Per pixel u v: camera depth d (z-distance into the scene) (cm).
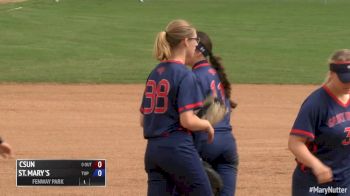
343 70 2125
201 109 2430
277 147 4538
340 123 2175
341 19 14200
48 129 5075
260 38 11425
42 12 14088
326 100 2172
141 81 7462
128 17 13912
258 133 5038
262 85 7331
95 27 12250
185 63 2583
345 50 2170
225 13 14975
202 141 2559
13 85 7081
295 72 8238
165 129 2281
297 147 2183
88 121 5397
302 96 6731
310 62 9106
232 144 2650
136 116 5638
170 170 2294
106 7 15650
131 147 4506
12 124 5225
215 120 2538
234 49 10188
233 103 2739
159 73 2316
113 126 5225
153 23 13075
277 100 6494
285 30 12488
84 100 6316
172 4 16612
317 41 11188
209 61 2630
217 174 2509
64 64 8562
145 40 10925
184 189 2312
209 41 2616
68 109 5878
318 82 7575
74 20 13100
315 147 2233
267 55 9662
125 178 3734
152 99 2309
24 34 11081
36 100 6262
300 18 14325
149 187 2353
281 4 17012
